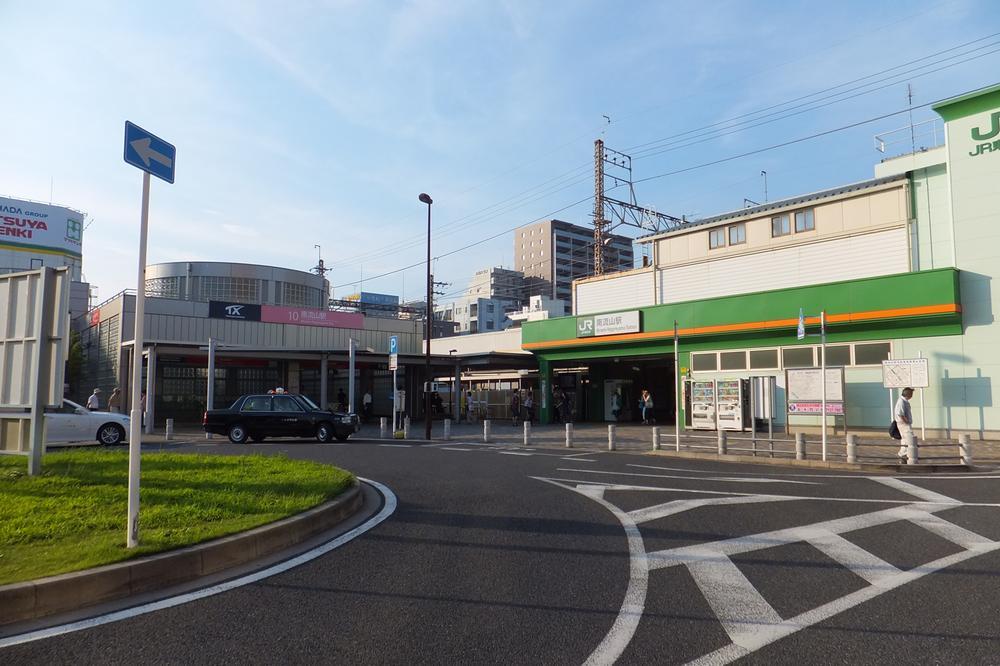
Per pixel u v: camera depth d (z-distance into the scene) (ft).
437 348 151.94
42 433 32.30
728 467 46.55
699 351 85.10
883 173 86.63
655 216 155.74
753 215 87.76
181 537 20.58
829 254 80.69
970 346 63.67
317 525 25.36
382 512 29.12
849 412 70.64
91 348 128.77
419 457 52.80
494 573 19.63
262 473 35.27
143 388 102.01
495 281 372.99
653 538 24.07
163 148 21.75
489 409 127.75
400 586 18.34
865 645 14.03
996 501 31.60
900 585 18.31
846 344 71.46
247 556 21.13
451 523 26.76
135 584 17.75
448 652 13.70
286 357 99.45
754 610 16.34
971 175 65.10
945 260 71.05
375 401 133.18
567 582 18.72
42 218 199.31
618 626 15.24
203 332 121.19
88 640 14.26
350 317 142.00
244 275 171.42
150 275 169.68
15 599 15.48
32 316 32.40
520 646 14.03
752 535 24.49
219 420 68.85
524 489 35.42
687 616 15.92
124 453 43.62
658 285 98.89
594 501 31.76
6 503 25.62
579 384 116.57
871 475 41.75
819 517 27.78
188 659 13.28
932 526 25.94
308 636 14.57
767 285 86.53
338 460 50.24
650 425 96.99
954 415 64.08
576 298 111.45
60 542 20.34
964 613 15.97
